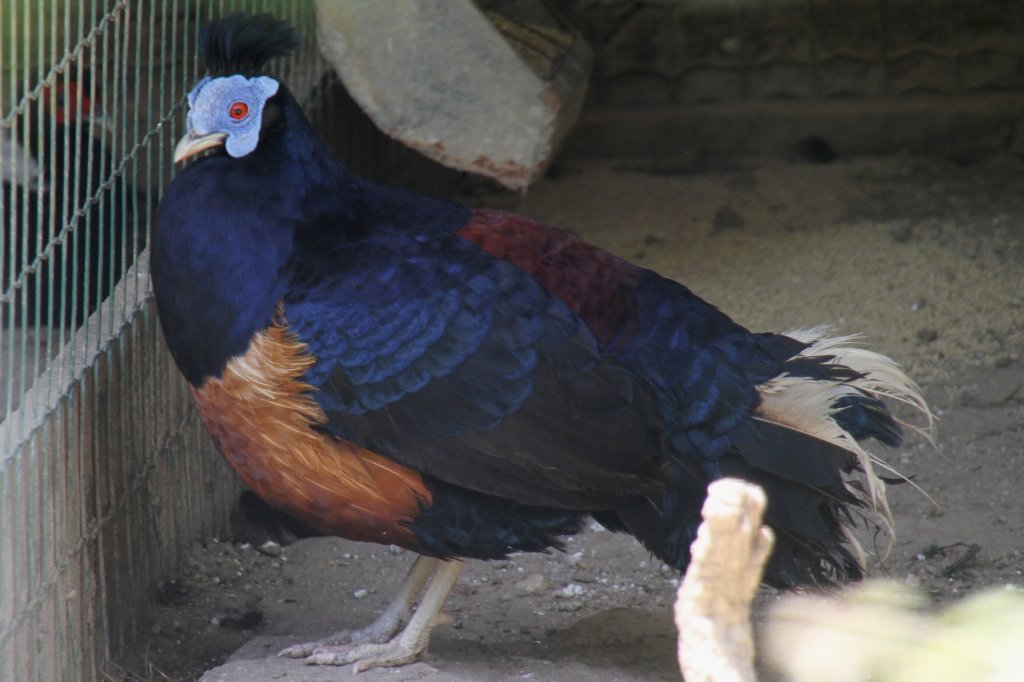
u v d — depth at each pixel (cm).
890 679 562
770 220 2119
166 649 1191
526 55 1480
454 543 1022
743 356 1039
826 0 2316
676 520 1017
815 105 2333
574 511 1026
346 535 1059
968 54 2298
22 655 962
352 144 1812
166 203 1022
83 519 1073
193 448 1323
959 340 1728
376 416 973
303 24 1562
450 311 976
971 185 2178
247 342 981
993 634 531
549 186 2305
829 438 1002
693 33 2366
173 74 1241
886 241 1994
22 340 965
